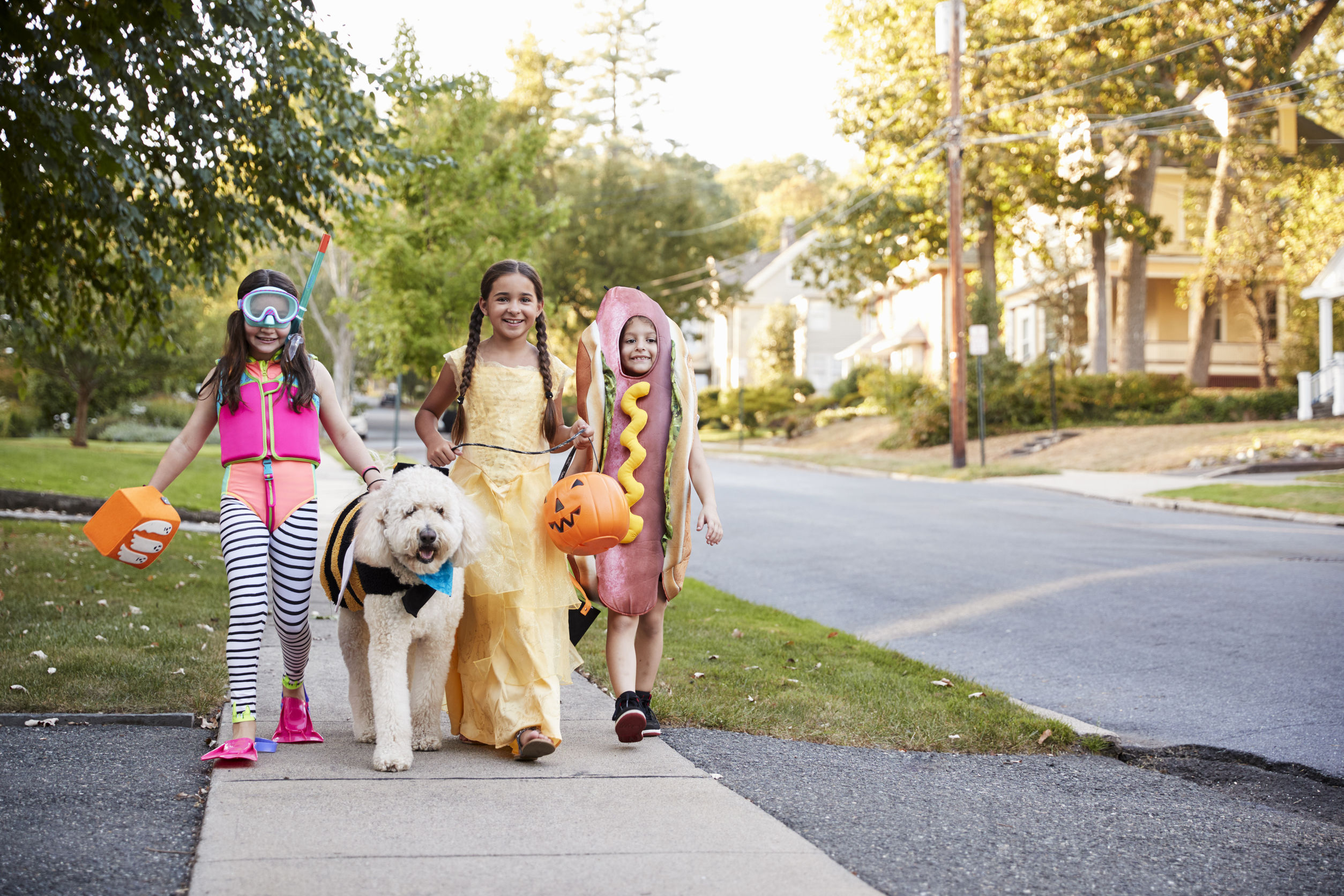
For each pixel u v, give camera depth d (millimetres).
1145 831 3916
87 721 4754
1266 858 3656
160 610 7160
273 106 9391
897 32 30531
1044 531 13312
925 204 31125
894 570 10547
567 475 4879
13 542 9977
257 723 4781
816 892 3125
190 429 4348
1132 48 27797
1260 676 6527
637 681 5000
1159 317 35125
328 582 4410
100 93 8305
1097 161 29344
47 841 3299
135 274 9727
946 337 34344
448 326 24922
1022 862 3529
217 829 3428
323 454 27188
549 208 25672
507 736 4301
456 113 24078
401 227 23891
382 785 3959
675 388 4777
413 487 3992
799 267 35594
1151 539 12477
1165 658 6996
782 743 4980
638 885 3119
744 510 15930
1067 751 5078
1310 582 9445
